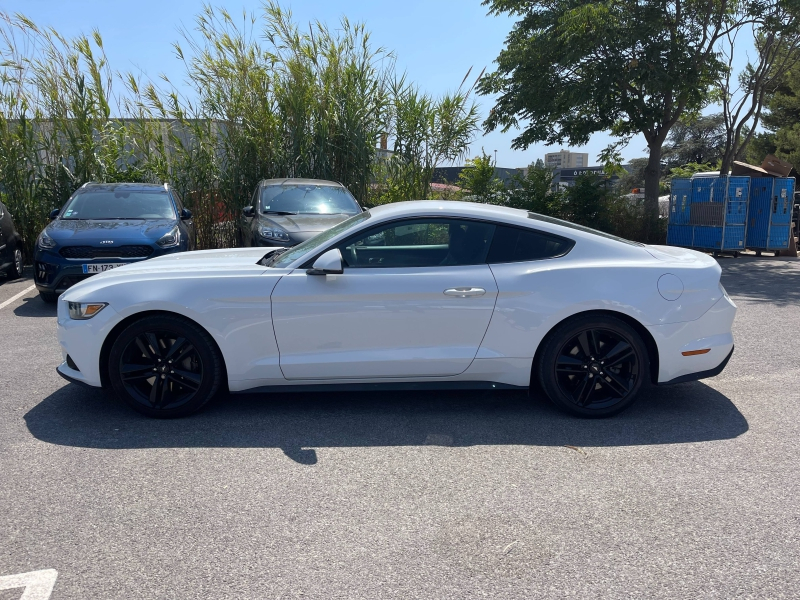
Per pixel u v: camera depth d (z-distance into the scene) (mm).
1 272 9984
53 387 5051
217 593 2488
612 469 3615
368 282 4250
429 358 4305
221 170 13133
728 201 14641
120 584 2547
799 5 15312
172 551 2777
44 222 12242
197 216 12930
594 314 4328
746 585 2551
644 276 4324
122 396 4340
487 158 15766
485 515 3098
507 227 4438
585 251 4426
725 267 13156
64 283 8109
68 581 2564
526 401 4781
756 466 3648
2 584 2547
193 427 4230
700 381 5309
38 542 2848
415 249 4391
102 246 8094
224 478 3484
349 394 4945
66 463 3668
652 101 16062
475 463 3693
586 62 15430
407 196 14000
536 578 2592
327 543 2846
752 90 18781
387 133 13938
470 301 4273
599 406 4398
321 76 13484
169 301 4227
